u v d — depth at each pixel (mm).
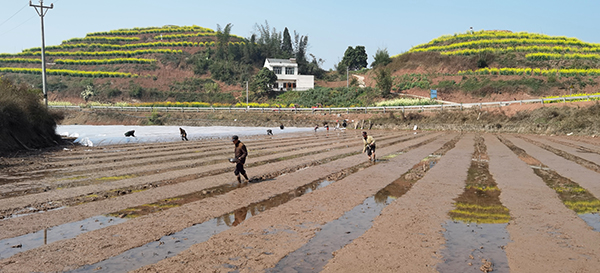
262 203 10117
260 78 86750
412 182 13070
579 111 37875
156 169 16109
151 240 7129
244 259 6164
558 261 5977
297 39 129125
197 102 86875
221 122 64625
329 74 116125
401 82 79375
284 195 11109
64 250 6574
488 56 76062
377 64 94188
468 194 11055
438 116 51344
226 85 98500
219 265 5906
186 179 13734
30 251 6504
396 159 19359
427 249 6594
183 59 110750
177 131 43625
